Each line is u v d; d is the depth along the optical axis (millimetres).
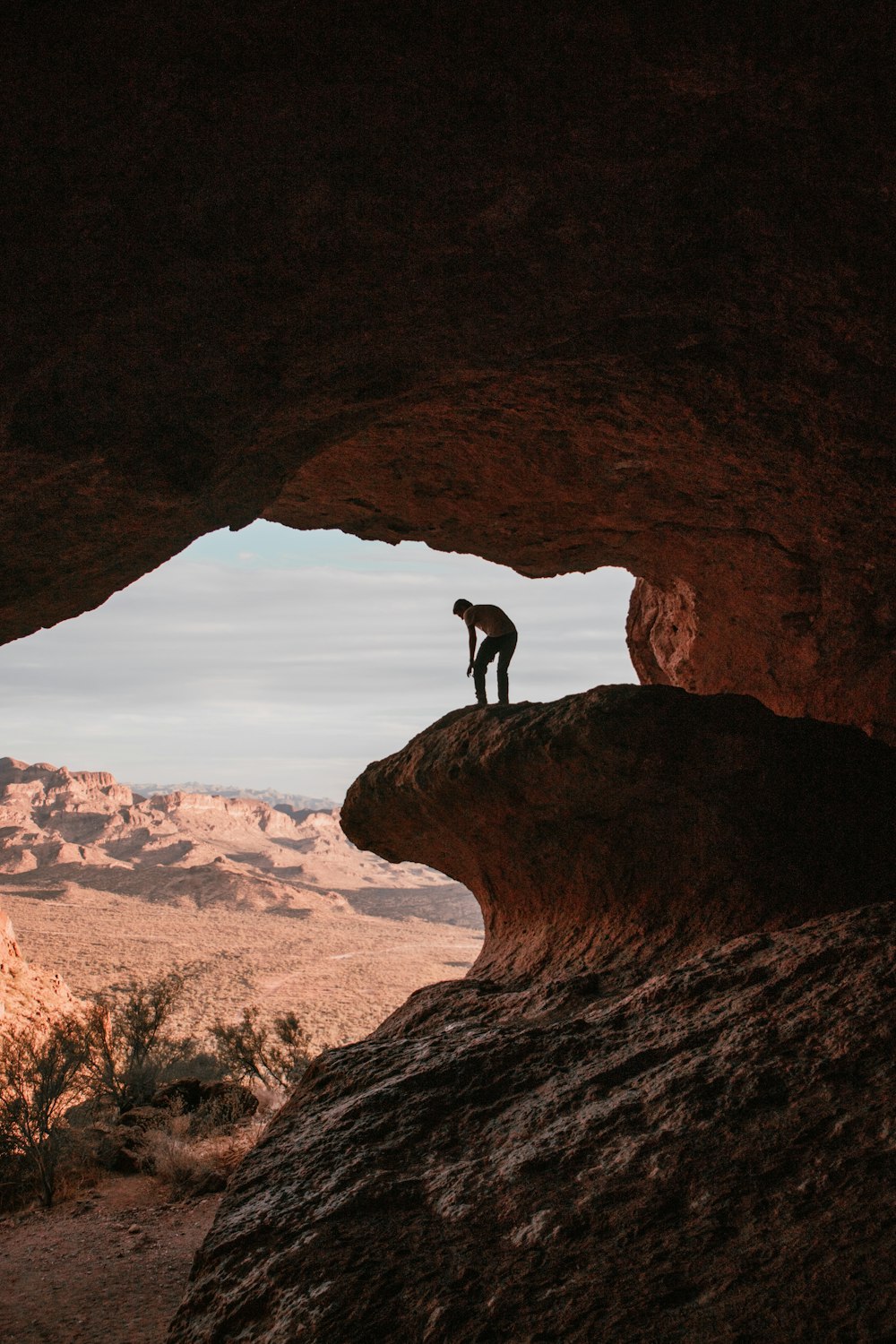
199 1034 45219
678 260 5512
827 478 7824
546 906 7359
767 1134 3037
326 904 189250
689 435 7738
